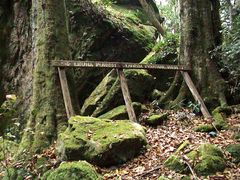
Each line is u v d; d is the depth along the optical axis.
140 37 15.55
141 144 7.42
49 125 8.57
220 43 11.16
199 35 11.03
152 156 7.21
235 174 6.18
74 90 9.41
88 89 13.37
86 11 14.33
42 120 8.68
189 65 10.91
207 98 10.32
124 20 16.58
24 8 12.27
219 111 9.66
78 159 6.98
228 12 10.40
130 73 11.35
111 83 11.59
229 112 9.78
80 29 14.20
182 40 11.23
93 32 14.23
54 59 9.27
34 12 11.31
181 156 6.55
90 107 11.23
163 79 12.20
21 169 7.56
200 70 10.73
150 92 11.61
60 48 9.45
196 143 7.34
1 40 12.40
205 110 9.76
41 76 9.16
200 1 11.24
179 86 11.05
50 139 8.40
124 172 6.71
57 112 8.75
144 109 10.29
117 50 14.70
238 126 8.43
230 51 9.03
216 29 11.27
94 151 6.93
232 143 7.40
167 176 6.18
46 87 9.00
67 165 6.21
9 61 12.22
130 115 9.02
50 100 8.84
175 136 8.15
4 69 12.19
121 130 7.37
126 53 14.91
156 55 13.03
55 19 9.57
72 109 8.61
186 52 11.04
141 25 17.28
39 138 8.38
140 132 7.58
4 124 10.53
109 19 14.76
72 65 9.05
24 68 11.69
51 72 9.09
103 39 14.43
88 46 14.10
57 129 8.53
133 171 6.69
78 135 7.22
